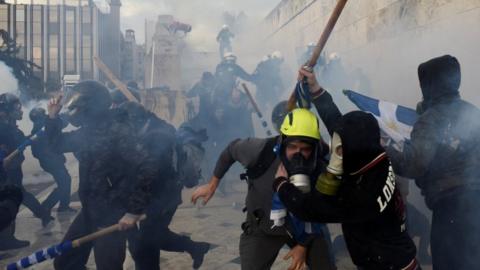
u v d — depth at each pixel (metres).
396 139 2.80
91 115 2.82
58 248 2.69
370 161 1.80
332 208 1.84
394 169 2.38
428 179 2.44
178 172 3.21
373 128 1.82
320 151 2.26
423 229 3.85
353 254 2.03
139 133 3.14
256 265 2.47
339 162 1.82
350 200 1.81
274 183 2.06
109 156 2.76
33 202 5.30
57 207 6.36
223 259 3.96
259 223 2.45
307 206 1.88
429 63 2.48
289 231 2.32
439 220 2.40
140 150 2.77
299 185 1.99
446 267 2.39
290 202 1.95
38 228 5.32
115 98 4.34
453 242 2.36
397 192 1.92
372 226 1.92
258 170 2.39
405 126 2.94
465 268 2.34
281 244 2.52
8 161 4.37
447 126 2.33
